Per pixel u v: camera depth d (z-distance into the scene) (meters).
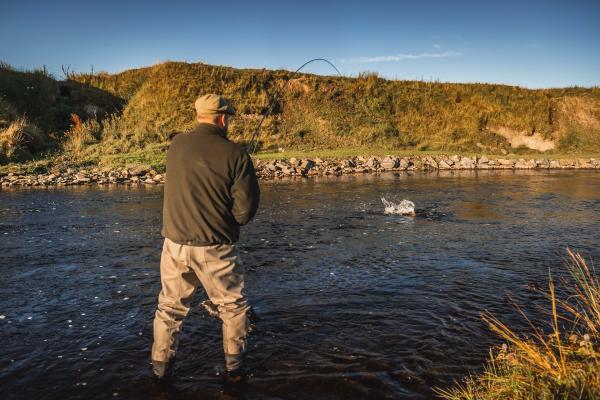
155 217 8.18
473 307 3.86
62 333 3.40
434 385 2.66
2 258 5.48
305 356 3.03
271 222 7.74
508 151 23.91
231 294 2.78
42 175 14.14
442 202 9.96
